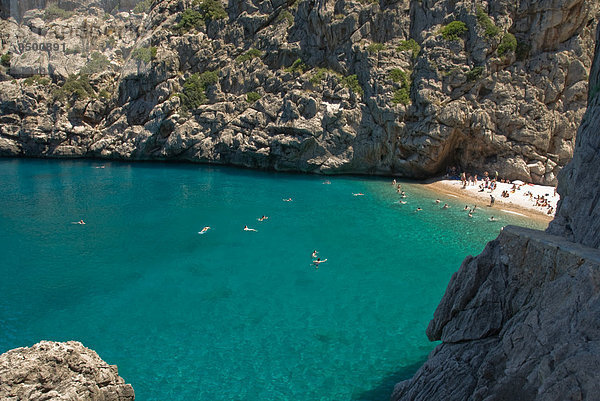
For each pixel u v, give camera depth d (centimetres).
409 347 2177
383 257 3359
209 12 7456
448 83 5425
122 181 6091
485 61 5278
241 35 7275
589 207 1412
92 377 1392
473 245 3566
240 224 4175
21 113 8069
